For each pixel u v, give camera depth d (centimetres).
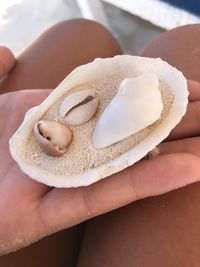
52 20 29
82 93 14
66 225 13
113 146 13
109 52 20
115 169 12
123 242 14
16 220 14
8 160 15
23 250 15
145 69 14
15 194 14
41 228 14
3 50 19
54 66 19
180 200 14
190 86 15
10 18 30
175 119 13
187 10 22
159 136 13
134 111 13
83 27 20
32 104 16
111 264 14
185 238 14
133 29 27
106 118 13
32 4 30
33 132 14
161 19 23
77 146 13
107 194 13
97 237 15
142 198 14
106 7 28
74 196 13
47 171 13
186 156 12
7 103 16
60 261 16
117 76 14
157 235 14
